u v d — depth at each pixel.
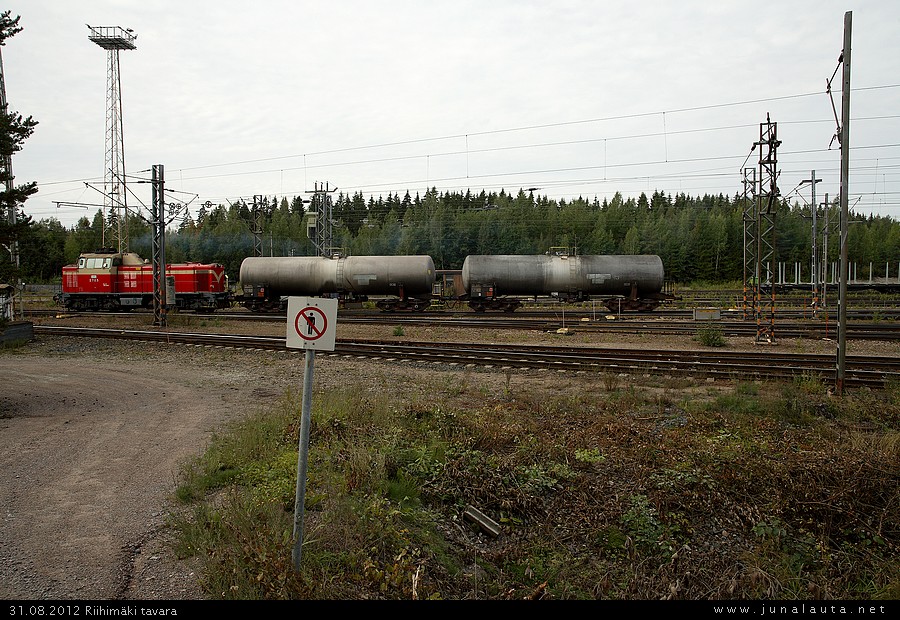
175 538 5.97
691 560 6.80
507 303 36.19
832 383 13.76
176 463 8.38
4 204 12.35
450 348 20.17
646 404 12.38
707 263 84.56
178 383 15.10
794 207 96.31
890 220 121.06
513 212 90.12
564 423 10.65
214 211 92.81
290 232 85.94
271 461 8.14
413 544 6.27
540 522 7.43
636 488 8.00
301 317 5.08
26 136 12.43
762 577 6.41
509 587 6.03
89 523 6.37
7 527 6.25
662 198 119.31
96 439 9.66
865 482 7.86
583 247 87.00
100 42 51.72
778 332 24.09
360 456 7.76
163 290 30.25
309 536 5.86
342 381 15.19
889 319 29.22
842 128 12.81
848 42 12.50
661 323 28.03
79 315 36.66
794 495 7.79
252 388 14.37
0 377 16.14
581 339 23.53
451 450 8.77
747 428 10.22
